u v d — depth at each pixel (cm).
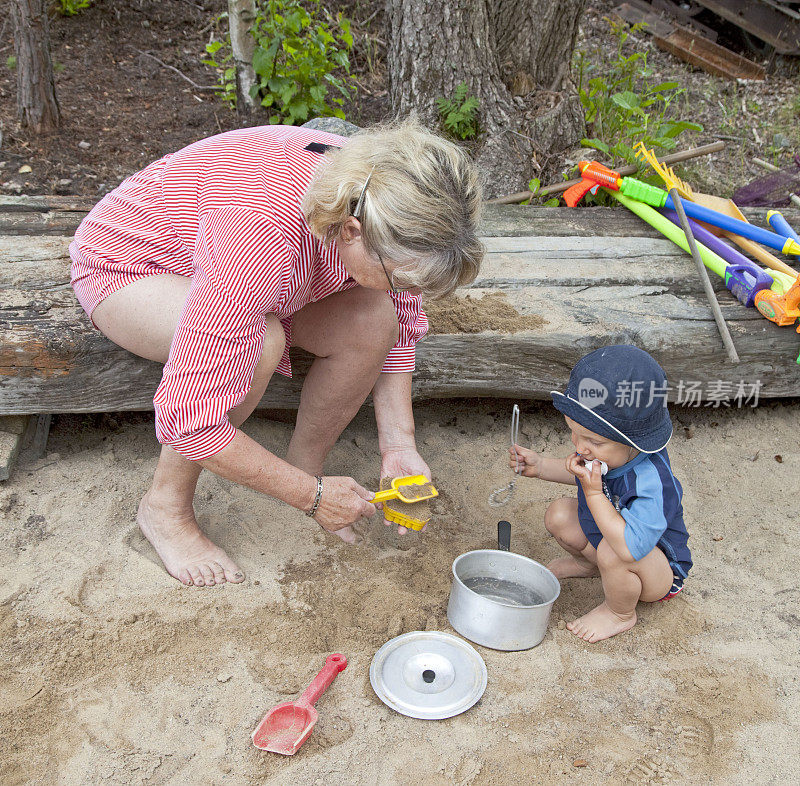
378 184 165
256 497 275
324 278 212
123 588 234
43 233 312
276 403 293
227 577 239
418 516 226
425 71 452
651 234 371
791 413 352
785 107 603
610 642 231
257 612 230
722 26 697
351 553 257
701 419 347
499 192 447
